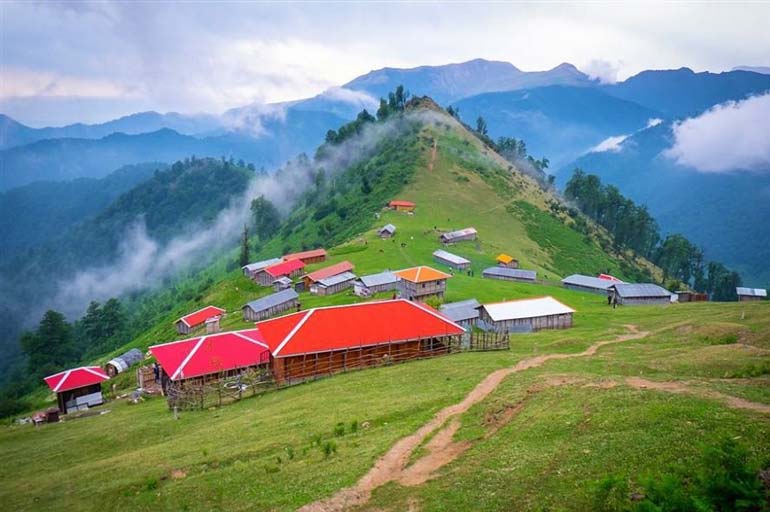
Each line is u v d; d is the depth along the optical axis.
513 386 44.06
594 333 79.00
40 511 37.69
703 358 47.38
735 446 22.53
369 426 41.41
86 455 49.94
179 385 67.56
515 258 178.00
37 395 132.50
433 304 102.06
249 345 74.94
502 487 27.59
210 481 36.03
